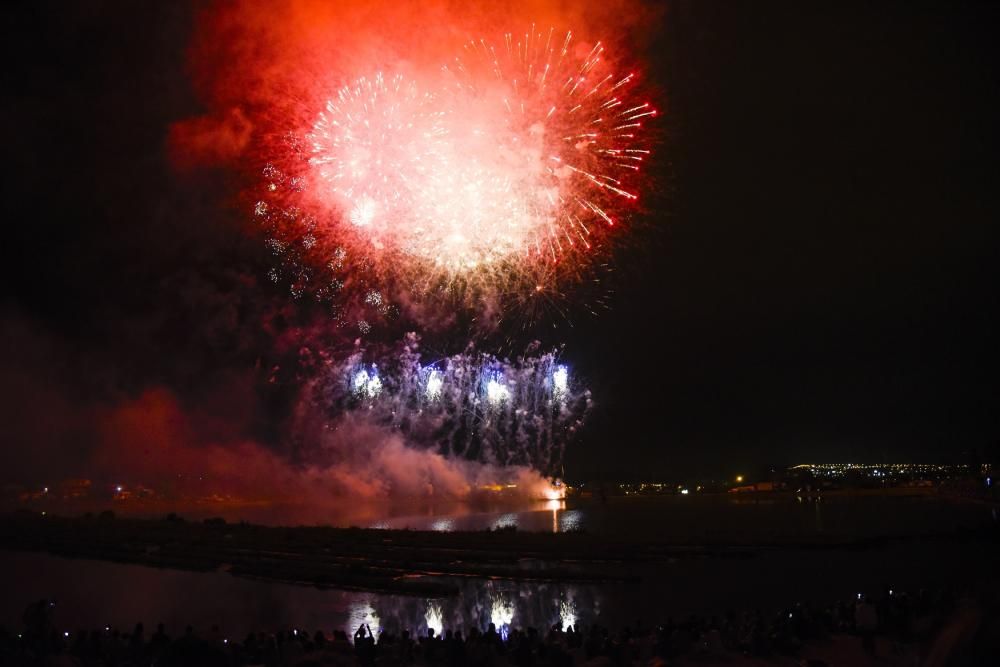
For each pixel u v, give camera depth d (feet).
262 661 82.53
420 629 105.81
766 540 179.32
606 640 81.00
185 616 118.42
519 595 127.65
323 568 153.79
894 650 81.41
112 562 177.88
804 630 87.51
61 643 89.04
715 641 82.48
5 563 177.88
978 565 145.18
